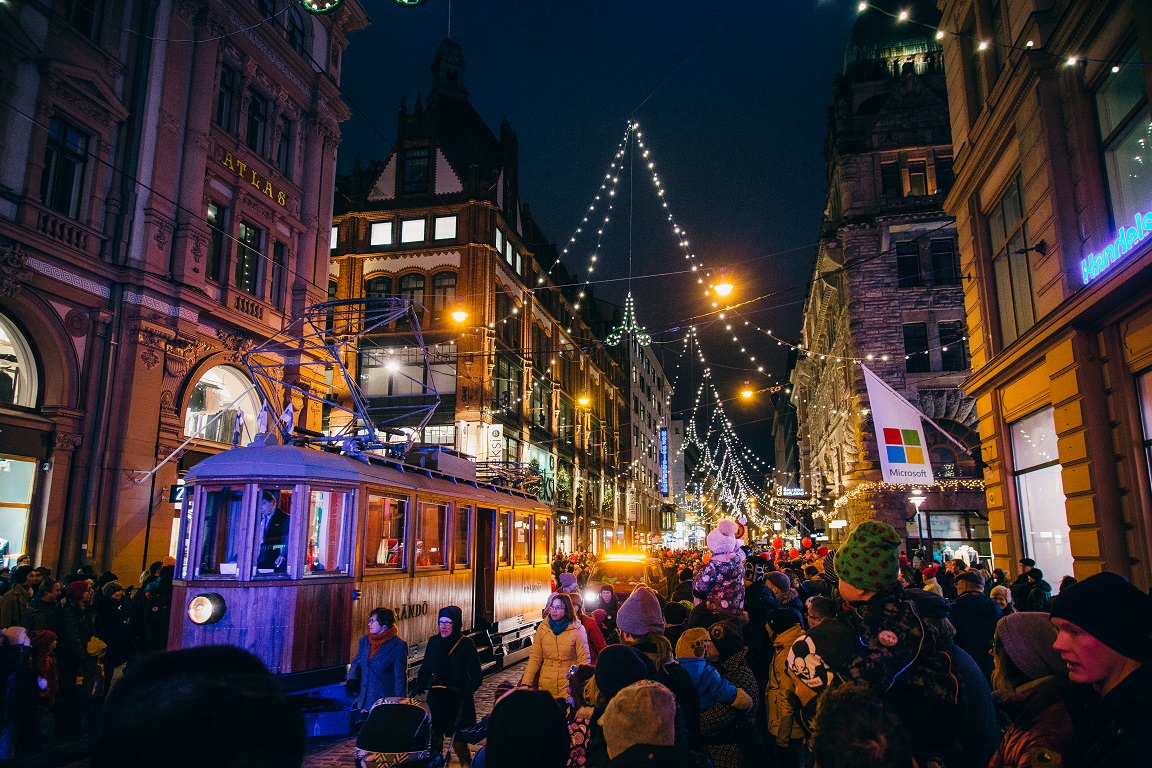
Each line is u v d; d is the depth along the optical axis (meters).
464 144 40.34
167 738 1.13
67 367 16.66
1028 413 13.34
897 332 29.77
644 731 2.78
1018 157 12.95
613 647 3.80
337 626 9.27
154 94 19.11
